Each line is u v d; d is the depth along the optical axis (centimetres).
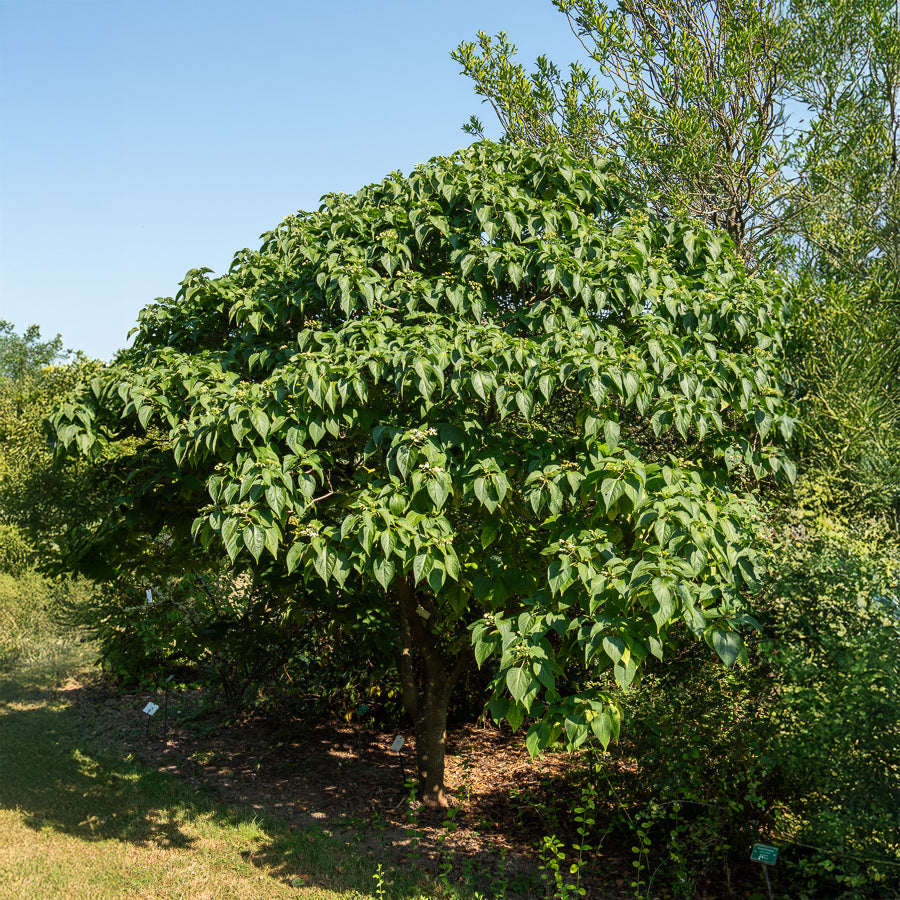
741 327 416
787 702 388
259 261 493
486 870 454
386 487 365
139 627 798
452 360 377
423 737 594
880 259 611
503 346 375
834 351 557
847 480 528
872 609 378
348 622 620
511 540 419
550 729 322
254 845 504
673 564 320
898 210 600
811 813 402
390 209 467
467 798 571
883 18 661
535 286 453
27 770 639
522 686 309
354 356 388
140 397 421
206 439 373
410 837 511
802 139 670
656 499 346
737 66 666
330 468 438
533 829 515
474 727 741
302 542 356
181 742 722
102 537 541
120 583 767
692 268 466
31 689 896
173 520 510
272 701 759
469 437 383
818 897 398
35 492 848
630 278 407
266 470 355
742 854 453
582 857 463
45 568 616
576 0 718
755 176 664
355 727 754
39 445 1011
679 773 436
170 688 851
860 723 363
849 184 642
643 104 694
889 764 366
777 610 414
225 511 349
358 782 618
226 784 621
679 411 365
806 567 402
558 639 588
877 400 554
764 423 402
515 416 477
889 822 354
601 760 495
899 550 434
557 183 485
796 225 675
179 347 533
